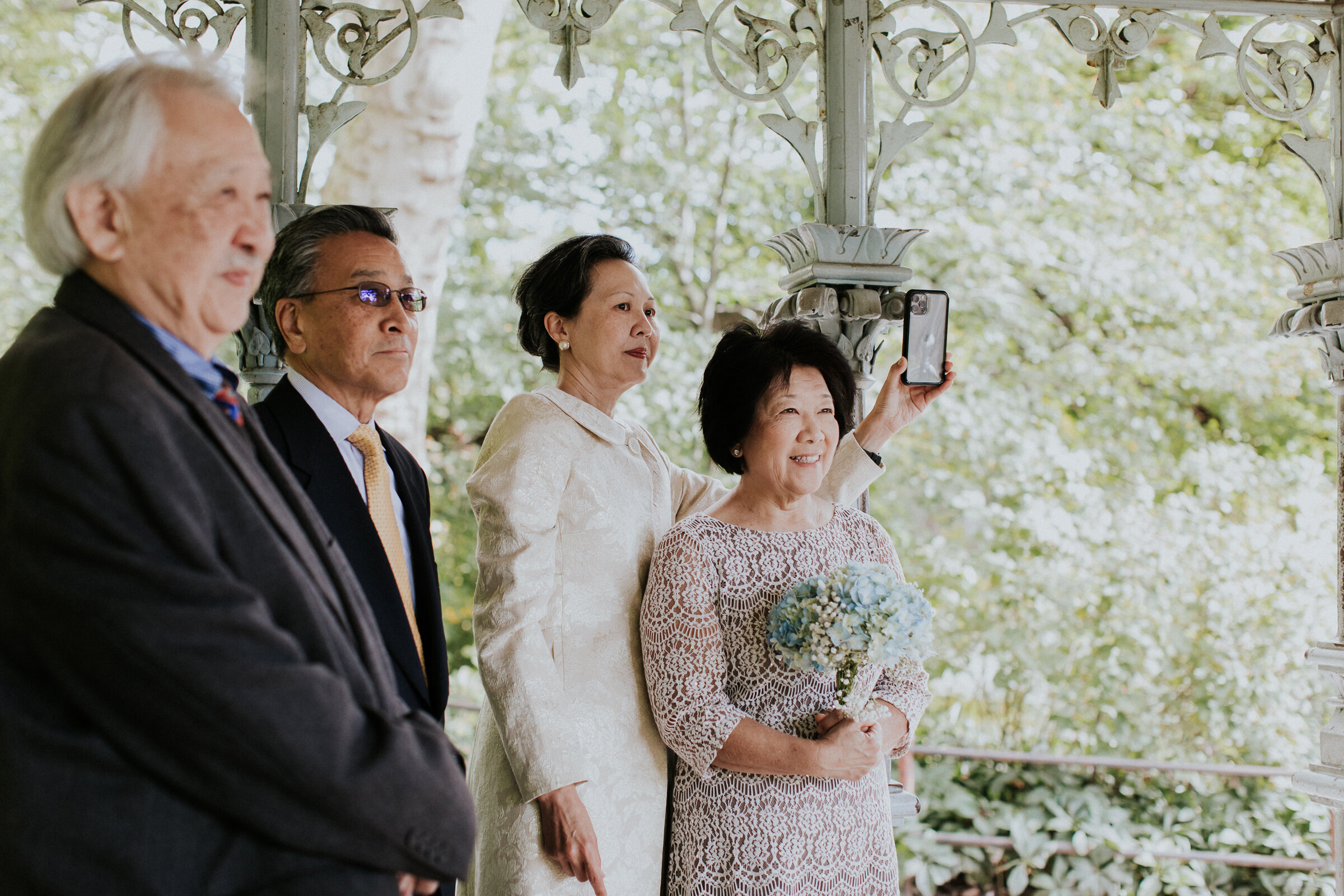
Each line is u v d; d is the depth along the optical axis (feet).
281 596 3.85
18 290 21.99
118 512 3.47
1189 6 9.28
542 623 6.42
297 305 5.82
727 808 6.47
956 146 23.82
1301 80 9.55
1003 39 8.95
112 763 3.53
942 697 20.61
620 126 25.61
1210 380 21.98
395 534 5.85
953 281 23.45
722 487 8.17
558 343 7.06
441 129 18.38
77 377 3.54
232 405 4.17
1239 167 23.25
